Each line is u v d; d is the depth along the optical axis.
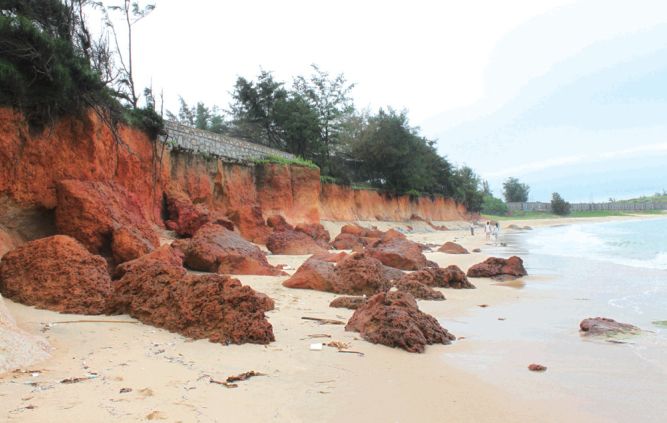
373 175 69.31
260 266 18.36
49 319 9.43
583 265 25.19
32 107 16.20
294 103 53.06
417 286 15.77
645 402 6.73
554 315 12.95
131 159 22.11
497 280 20.12
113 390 6.10
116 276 12.98
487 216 123.94
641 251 33.28
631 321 12.09
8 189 15.38
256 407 5.91
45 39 16.62
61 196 16.14
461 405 6.43
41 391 5.89
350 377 7.30
